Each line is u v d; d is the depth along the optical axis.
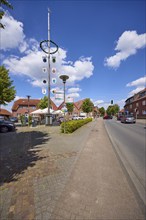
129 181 3.62
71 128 11.88
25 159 5.14
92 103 57.53
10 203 2.68
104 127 18.36
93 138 9.51
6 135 10.98
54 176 3.76
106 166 4.56
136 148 7.45
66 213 2.41
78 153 5.84
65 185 3.30
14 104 63.31
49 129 14.24
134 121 27.94
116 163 4.85
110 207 2.59
